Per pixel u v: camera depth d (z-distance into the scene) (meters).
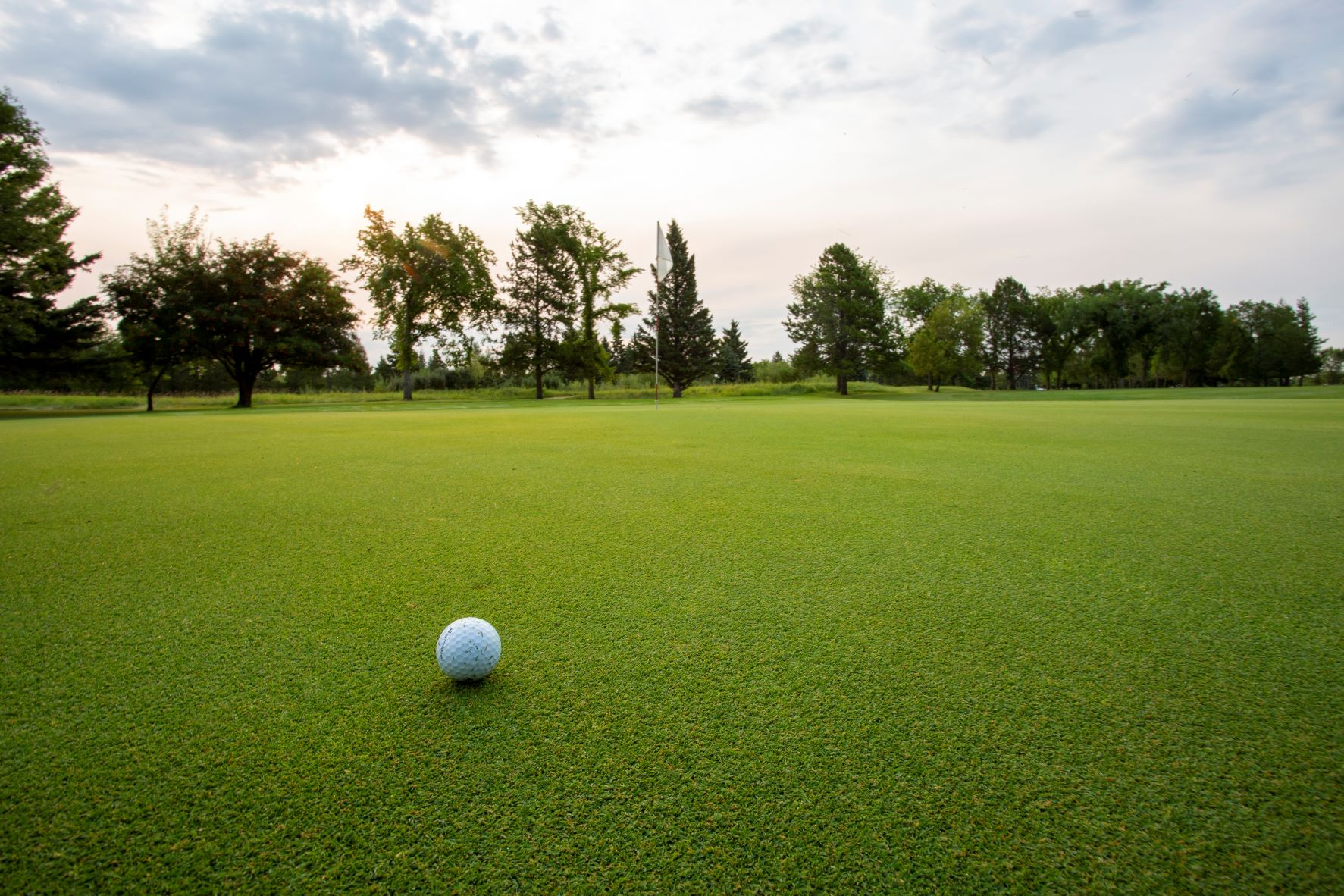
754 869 1.39
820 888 1.34
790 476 6.32
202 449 9.33
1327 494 5.24
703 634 2.54
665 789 1.63
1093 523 4.30
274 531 4.30
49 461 8.05
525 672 2.24
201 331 29.42
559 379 53.34
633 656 2.36
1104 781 1.65
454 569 3.41
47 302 28.78
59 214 26.92
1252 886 1.33
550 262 40.84
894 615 2.71
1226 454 7.74
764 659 2.32
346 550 3.82
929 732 1.85
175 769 1.73
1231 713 1.94
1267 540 3.86
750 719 1.92
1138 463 7.03
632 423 13.97
